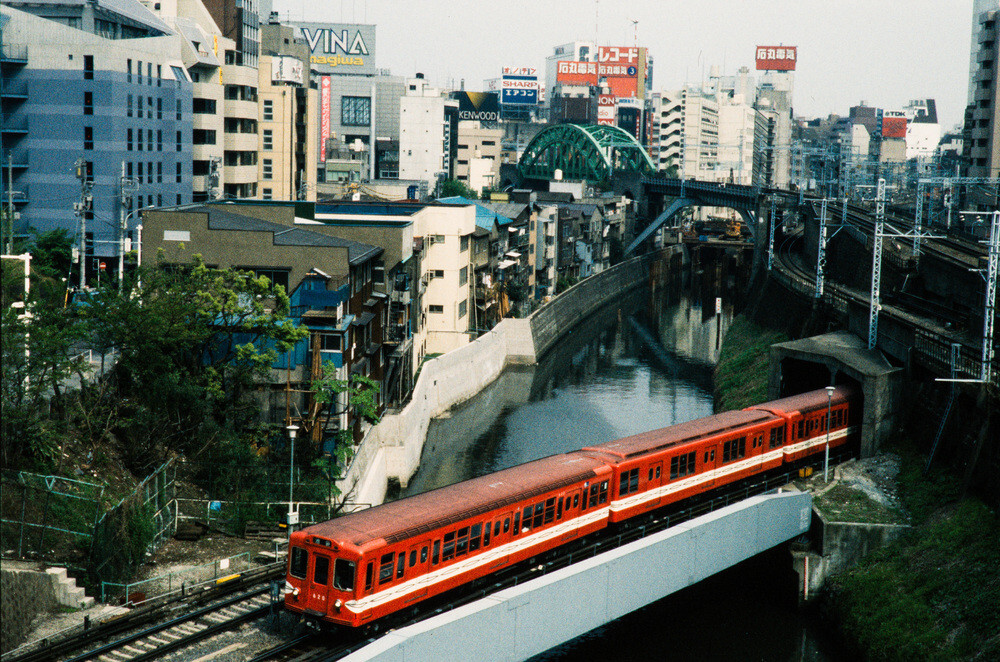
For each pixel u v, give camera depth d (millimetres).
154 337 45938
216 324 50531
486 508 36312
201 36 106062
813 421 55281
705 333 129625
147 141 90250
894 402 57500
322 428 52562
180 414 46844
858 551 46938
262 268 56156
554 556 41062
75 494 38531
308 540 32375
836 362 60531
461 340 92688
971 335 63219
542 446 73562
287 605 32969
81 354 47312
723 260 188000
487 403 87875
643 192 182375
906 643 39656
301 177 127250
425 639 29531
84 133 83688
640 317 141125
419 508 34812
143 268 49219
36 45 83125
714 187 158750
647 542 38969
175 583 36938
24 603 32531
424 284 85688
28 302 41688
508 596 32844
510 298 113438
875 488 51875
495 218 104250
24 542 35281
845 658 42062
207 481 46625
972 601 39562
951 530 44938
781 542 46344
